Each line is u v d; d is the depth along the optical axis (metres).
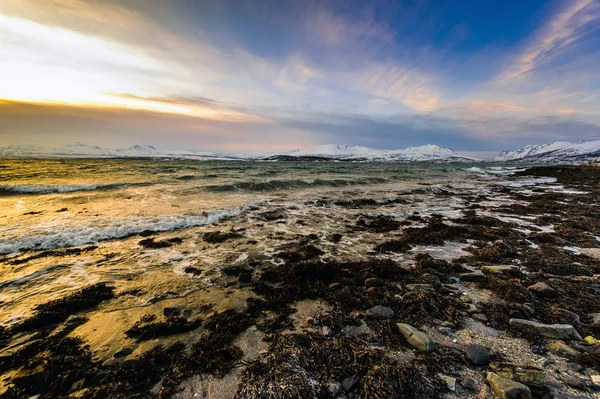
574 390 3.68
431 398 3.63
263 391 3.68
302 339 4.86
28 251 9.16
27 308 5.93
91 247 9.72
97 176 29.25
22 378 3.86
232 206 16.50
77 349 4.64
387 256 9.57
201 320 5.55
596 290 6.64
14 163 55.31
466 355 4.43
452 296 6.58
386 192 24.41
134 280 7.36
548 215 16.03
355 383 3.91
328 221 14.34
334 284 6.98
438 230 12.64
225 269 8.09
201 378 4.09
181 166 53.09
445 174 50.50
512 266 8.04
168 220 12.98
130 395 3.79
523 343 4.81
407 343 4.84
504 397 3.51
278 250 10.01
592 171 44.12
